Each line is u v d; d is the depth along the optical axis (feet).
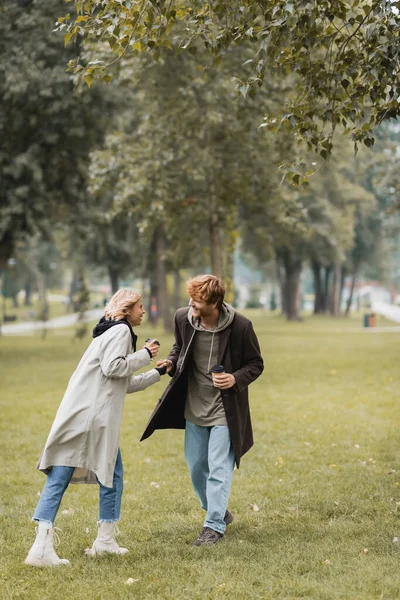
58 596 17.89
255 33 25.26
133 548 21.65
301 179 26.71
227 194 75.56
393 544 21.33
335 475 30.89
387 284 325.83
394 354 93.04
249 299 371.97
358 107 26.09
